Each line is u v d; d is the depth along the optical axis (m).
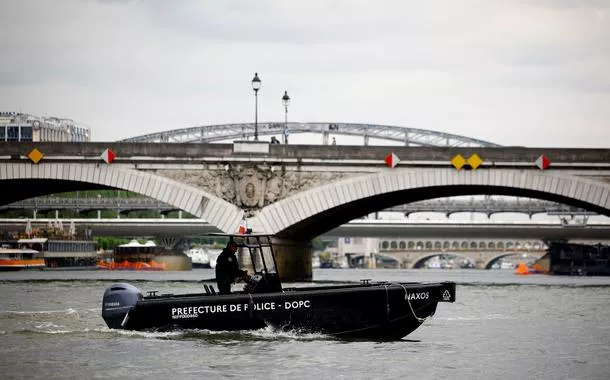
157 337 52.69
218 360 45.66
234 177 118.94
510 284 141.88
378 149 117.25
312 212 118.00
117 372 42.75
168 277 159.12
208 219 118.94
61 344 50.47
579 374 43.84
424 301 53.09
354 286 53.59
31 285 115.50
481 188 121.81
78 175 120.81
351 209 131.12
